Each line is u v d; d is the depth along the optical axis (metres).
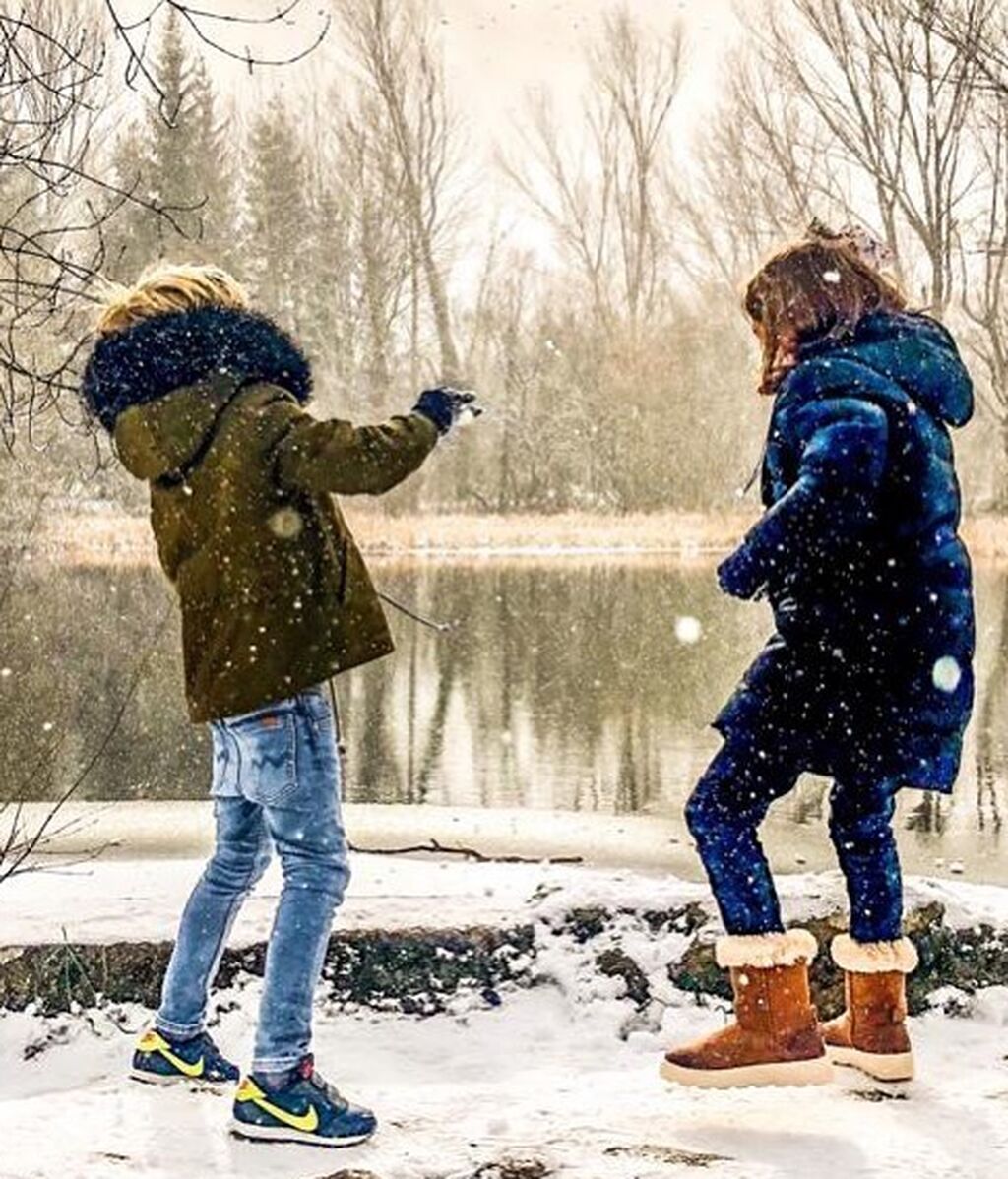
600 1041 4.02
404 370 49.38
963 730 3.49
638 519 41.31
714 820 3.48
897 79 28.39
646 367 43.66
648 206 49.00
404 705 12.12
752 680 3.51
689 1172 2.93
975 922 4.31
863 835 3.53
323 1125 3.09
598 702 12.16
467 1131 3.21
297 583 3.26
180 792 8.15
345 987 4.11
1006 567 28.80
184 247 25.58
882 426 3.33
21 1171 2.93
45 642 14.53
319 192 47.06
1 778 8.50
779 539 3.33
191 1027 3.51
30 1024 3.87
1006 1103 3.36
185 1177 2.94
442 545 38.31
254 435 3.27
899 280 3.64
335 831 3.32
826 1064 3.42
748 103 35.91
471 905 4.34
